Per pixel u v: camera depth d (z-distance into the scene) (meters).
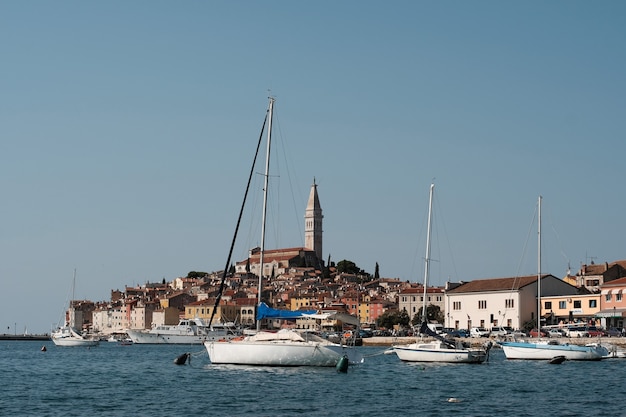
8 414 61.06
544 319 184.50
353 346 91.06
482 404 66.25
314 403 65.88
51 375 99.38
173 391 73.50
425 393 73.44
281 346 88.19
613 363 109.62
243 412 61.22
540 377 89.44
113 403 66.56
